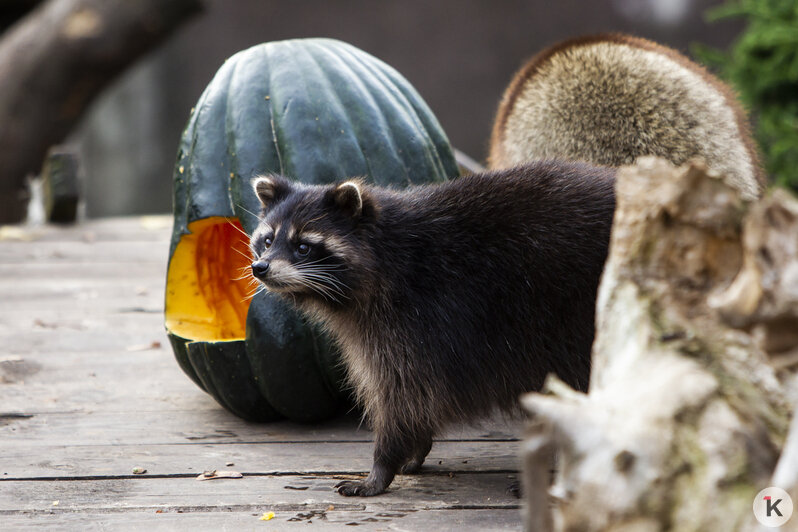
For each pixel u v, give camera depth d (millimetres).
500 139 6934
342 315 4754
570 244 4320
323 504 4242
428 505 4230
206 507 4195
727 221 2805
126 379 6504
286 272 4590
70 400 6004
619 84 6141
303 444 5195
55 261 10984
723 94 6320
